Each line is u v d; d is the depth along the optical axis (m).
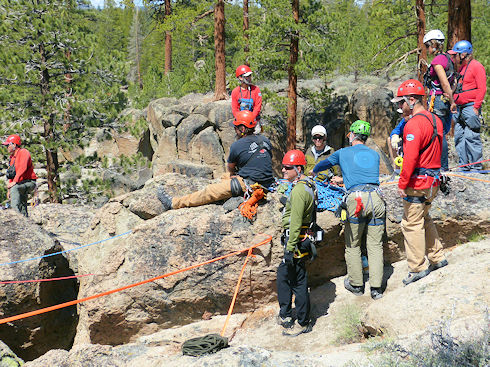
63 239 9.26
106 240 7.10
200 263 5.92
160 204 6.87
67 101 17.08
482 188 6.09
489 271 4.59
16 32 16.67
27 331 7.03
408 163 4.67
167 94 32.47
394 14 17.38
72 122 17.64
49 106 16.62
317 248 6.00
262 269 5.87
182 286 5.94
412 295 4.59
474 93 6.43
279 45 18.08
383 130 19.34
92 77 17.84
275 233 5.88
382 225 5.33
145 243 6.12
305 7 17.66
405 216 5.02
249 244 5.86
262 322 5.77
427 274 4.99
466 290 4.37
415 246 4.96
